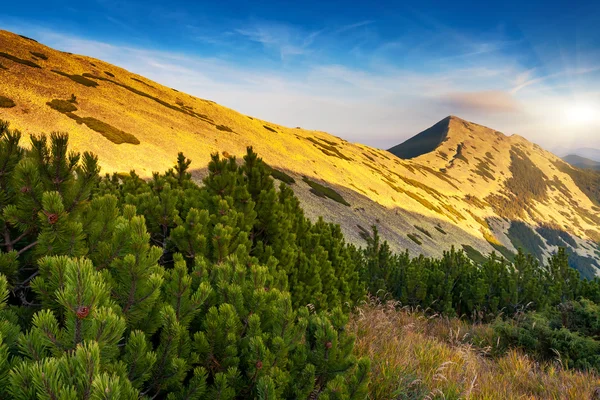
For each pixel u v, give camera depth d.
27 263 2.77
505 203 198.62
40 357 1.80
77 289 1.85
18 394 1.54
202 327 2.93
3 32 71.50
